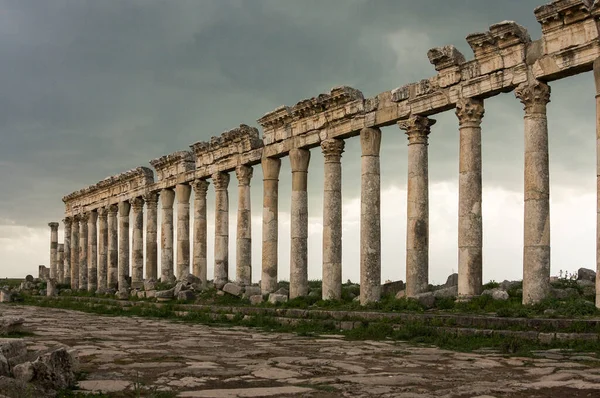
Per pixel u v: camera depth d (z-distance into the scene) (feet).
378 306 106.42
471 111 99.86
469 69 100.12
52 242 285.43
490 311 88.48
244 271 150.00
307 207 133.80
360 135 118.93
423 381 46.93
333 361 57.77
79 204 245.04
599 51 83.87
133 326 102.01
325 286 121.90
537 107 91.40
